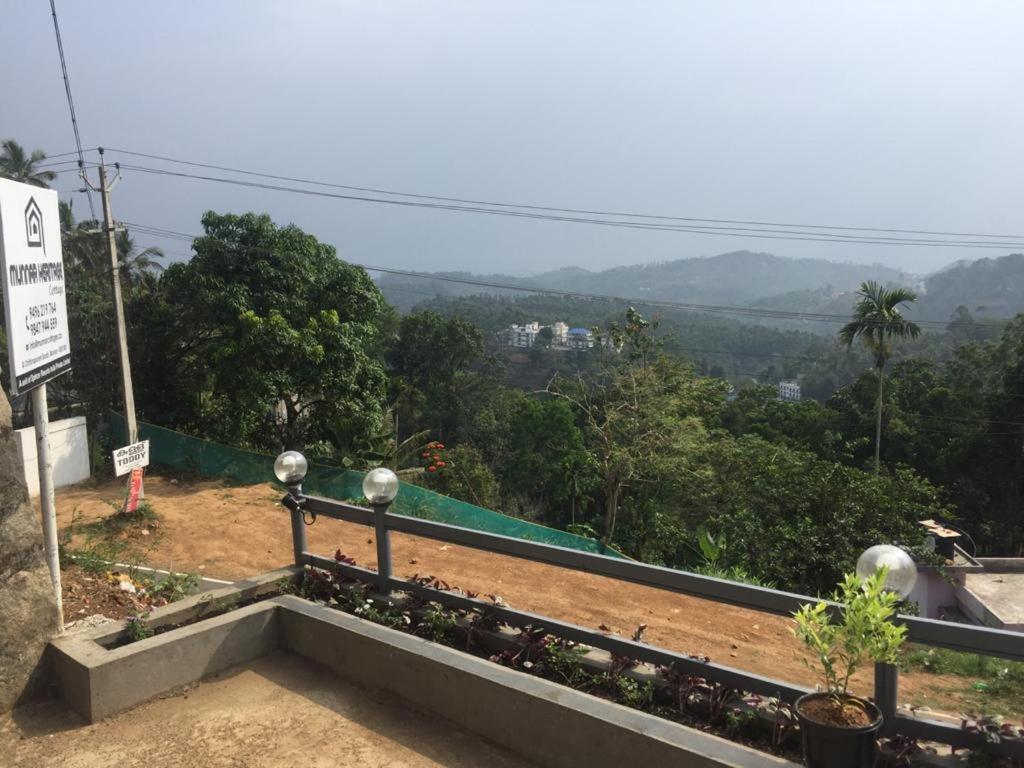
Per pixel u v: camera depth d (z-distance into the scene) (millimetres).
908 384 39500
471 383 49719
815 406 42312
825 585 15203
